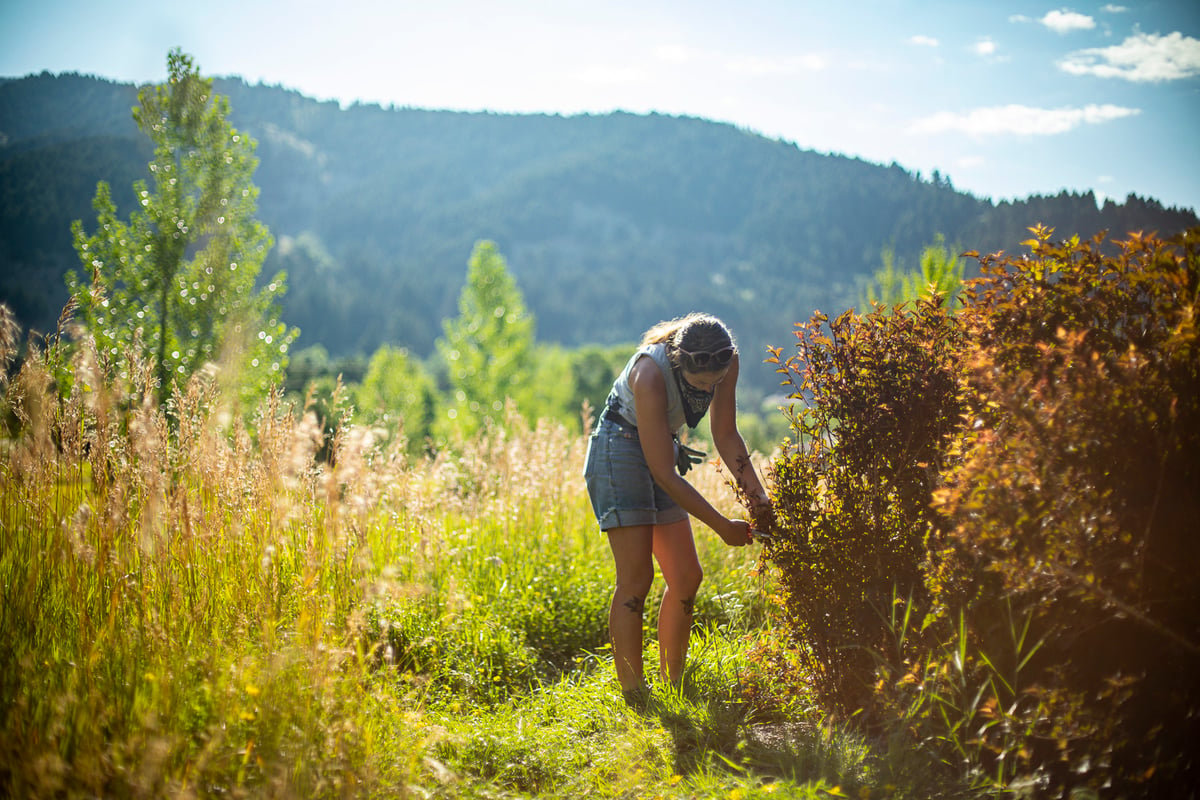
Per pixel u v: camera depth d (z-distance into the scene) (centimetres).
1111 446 202
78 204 11875
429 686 329
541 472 584
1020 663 230
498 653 385
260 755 224
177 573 302
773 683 322
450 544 475
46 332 334
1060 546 203
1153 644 202
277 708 236
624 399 341
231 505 340
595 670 392
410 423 3425
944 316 298
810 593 288
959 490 222
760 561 312
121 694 235
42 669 250
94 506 303
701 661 345
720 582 481
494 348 3778
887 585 277
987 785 222
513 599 444
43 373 324
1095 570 201
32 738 209
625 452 334
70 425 326
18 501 316
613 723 304
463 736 282
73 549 281
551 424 704
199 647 272
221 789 205
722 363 312
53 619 279
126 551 298
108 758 205
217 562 323
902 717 249
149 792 191
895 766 238
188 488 336
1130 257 232
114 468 317
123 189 10694
